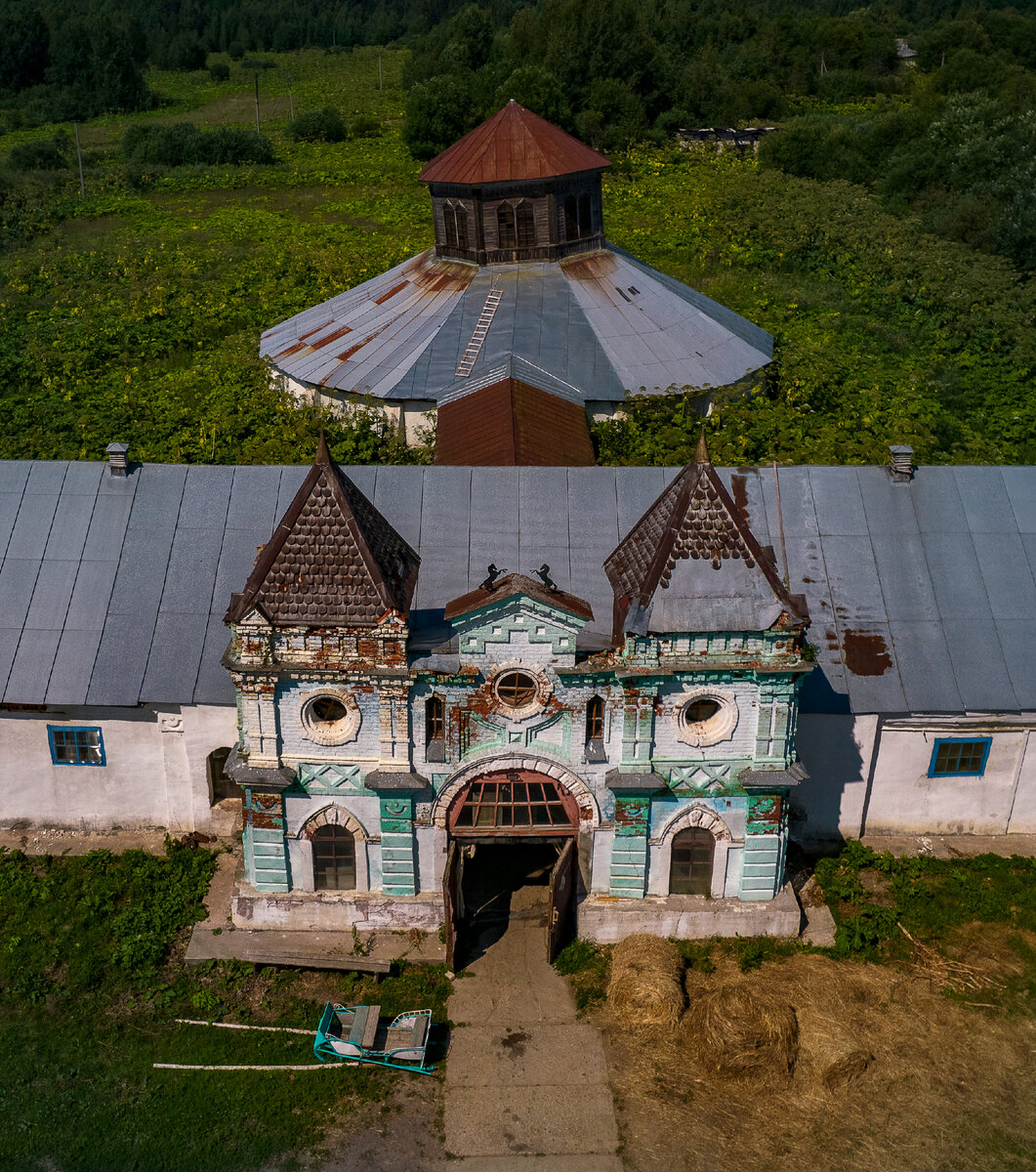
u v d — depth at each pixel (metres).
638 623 22.66
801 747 27.03
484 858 27.89
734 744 23.95
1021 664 27.03
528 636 22.88
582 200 43.69
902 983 24.66
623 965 24.16
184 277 65.75
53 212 83.12
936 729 27.20
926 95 95.88
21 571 27.83
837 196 76.00
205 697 26.20
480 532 27.62
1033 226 68.12
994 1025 23.83
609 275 43.41
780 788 24.19
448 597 26.38
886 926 25.69
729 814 24.66
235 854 27.34
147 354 54.50
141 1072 22.66
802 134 85.94
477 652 23.00
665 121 99.25
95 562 27.92
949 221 72.19
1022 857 27.77
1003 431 47.78
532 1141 21.41
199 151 95.94
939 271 63.81
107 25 124.19
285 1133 21.53
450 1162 21.00
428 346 41.06
